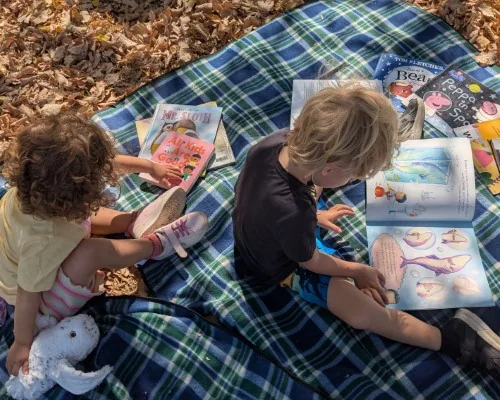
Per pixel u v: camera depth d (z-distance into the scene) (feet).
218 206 6.61
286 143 4.94
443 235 6.23
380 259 6.14
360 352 5.64
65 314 5.62
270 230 4.94
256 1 8.64
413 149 6.61
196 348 5.63
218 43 8.34
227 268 6.17
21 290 5.23
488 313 5.77
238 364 5.54
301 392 5.34
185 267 6.26
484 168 6.67
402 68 7.59
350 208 6.36
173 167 6.77
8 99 7.88
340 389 5.37
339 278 5.71
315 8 8.40
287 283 5.98
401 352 5.62
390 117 4.45
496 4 8.36
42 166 4.84
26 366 5.32
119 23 8.62
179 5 8.71
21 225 5.16
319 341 5.72
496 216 6.35
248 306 5.87
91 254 5.37
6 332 5.83
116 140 7.29
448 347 5.50
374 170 4.69
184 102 7.61
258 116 7.38
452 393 5.34
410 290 5.92
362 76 7.59
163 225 6.32
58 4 8.74
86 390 5.31
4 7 8.75
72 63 8.22
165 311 5.85
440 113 7.13
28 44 8.38
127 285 6.31
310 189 4.95
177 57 8.20
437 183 6.37
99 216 6.31
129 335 5.69
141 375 5.50
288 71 7.75
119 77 8.07
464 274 5.98
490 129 6.93
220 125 7.30
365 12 8.28
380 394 5.35
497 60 7.67
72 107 7.82
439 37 7.91
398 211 6.35
